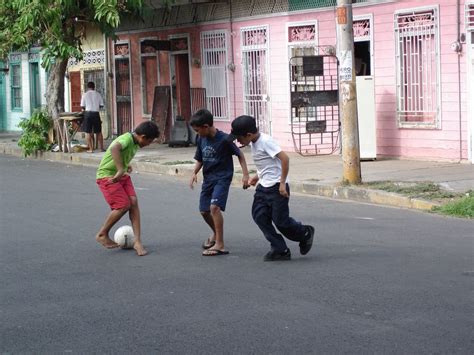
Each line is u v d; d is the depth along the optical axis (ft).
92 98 82.02
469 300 26.27
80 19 80.38
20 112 124.57
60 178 64.08
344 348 21.97
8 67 125.59
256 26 77.56
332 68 70.44
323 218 43.04
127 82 98.48
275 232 32.94
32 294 28.86
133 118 97.60
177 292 28.50
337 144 70.74
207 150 34.22
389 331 23.29
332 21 69.92
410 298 26.63
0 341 23.62
